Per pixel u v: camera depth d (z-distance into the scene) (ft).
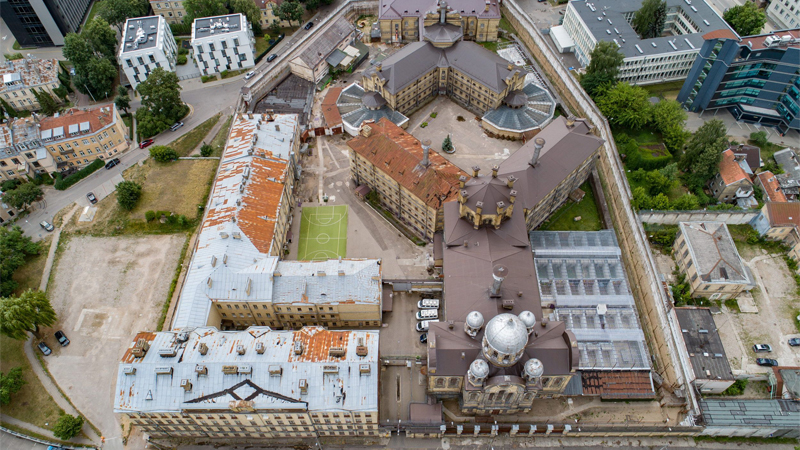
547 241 432.25
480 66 526.98
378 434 347.77
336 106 550.77
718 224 411.34
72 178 513.86
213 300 371.15
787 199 440.45
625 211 450.71
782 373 354.95
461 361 323.16
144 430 342.64
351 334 339.98
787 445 344.69
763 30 638.94
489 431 342.85
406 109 554.87
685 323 367.04
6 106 583.99
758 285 406.82
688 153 461.78
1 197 478.18
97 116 525.34
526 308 349.00
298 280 372.79
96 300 420.77
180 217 462.60
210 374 318.45
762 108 517.14
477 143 524.93
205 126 568.41
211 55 611.88
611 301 395.34
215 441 352.90
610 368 359.66
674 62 554.87
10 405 367.45
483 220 383.04
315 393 314.76
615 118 509.76
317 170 511.40
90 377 380.58
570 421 352.90
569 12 613.52
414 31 631.56
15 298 381.81
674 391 362.12
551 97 545.03
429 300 407.85
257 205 419.95
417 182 418.51
